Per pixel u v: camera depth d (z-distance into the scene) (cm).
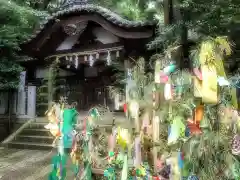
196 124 306
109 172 362
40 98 1090
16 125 962
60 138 414
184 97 319
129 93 393
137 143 349
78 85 1207
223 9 653
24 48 920
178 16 780
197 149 301
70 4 875
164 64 349
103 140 412
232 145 295
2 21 954
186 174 308
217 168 301
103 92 1162
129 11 1147
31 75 1116
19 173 538
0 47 923
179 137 312
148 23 747
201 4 669
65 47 985
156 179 329
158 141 347
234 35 678
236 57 664
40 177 512
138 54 831
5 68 910
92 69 1173
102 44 916
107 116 720
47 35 887
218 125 304
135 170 346
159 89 357
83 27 912
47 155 686
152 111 368
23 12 897
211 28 671
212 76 284
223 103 307
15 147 789
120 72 1018
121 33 802
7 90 980
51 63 1004
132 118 371
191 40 698
